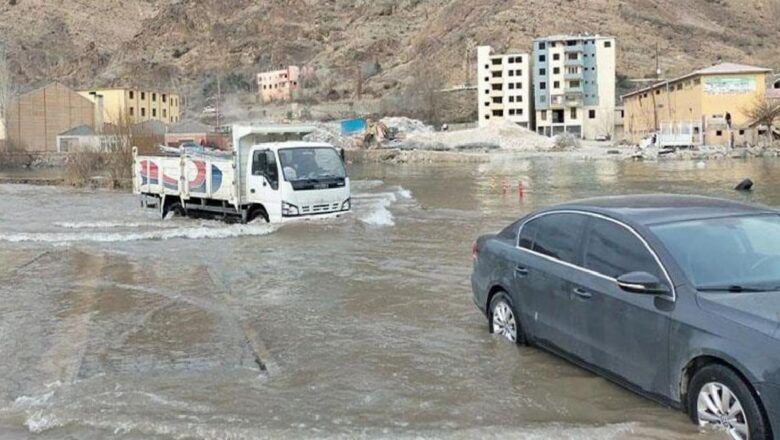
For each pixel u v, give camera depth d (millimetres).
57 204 30562
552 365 7070
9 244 16891
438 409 6105
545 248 7273
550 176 46281
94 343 8297
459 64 161250
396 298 10531
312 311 9781
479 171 55812
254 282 11945
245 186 20062
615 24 165375
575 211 7039
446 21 199000
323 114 156125
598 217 6719
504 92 125312
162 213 23516
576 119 119875
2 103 90438
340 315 9539
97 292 11211
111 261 14289
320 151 19547
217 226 19531
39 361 7633
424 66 174375
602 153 79938
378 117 140375
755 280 5699
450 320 9141
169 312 9836
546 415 5930
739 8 198375
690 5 194750
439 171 58094
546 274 7051
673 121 91125
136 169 24859
